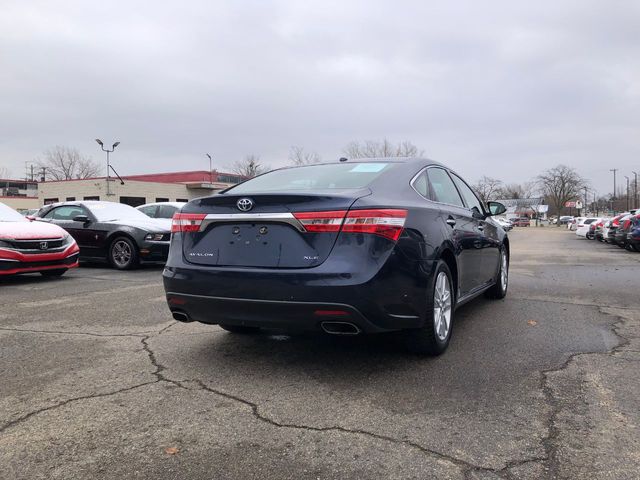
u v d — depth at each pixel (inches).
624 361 157.9
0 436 110.1
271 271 137.6
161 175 2202.3
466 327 202.8
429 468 96.5
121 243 405.4
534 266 462.9
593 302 259.0
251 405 125.7
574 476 93.5
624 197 4153.5
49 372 149.7
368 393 133.0
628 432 110.3
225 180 2233.0
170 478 94.0
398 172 166.4
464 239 187.6
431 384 139.1
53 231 339.6
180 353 168.2
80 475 95.1
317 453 102.4
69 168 3065.9
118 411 122.4
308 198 138.3
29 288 307.1
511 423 114.9
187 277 149.5
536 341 181.6
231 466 97.9
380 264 134.5
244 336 189.3
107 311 235.0
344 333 136.7
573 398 128.7
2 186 3422.7
